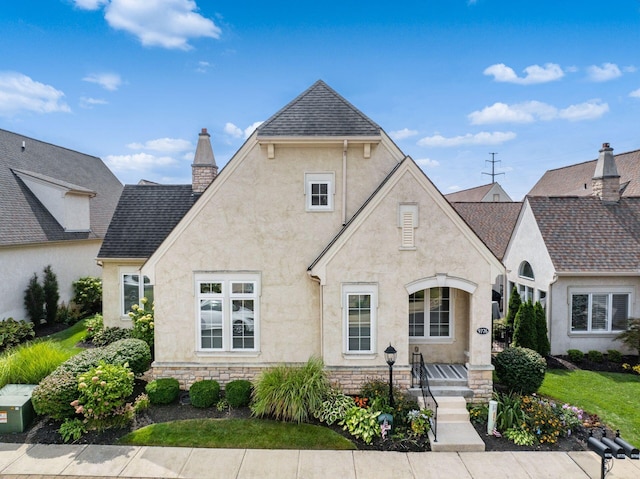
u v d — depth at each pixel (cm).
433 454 942
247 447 961
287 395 1070
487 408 1113
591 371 1513
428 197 1177
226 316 1263
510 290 2198
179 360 1269
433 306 1331
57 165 2959
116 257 1780
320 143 1244
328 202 1272
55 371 1107
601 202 1902
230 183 1259
